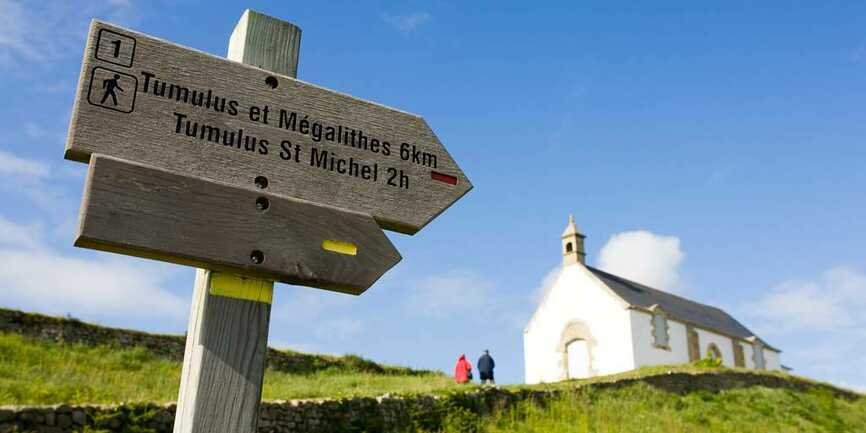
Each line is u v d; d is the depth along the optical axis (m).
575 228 44.38
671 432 18.67
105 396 13.59
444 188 3.21
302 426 14.05
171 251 2.48
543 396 19.86
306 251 2.76
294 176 2.86
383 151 3.12
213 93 2.79
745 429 21.14
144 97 2.64
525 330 44.44
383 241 2.94
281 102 2.95
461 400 17.38
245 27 3.04
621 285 43.72
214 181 2.66
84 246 2.42
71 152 2.46
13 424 10.79
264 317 2.68
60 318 20.47
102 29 2.65
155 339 21.98
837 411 28.08
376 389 19.78
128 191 2.46
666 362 39.81
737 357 45.88
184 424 2.45
